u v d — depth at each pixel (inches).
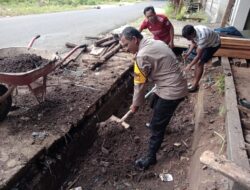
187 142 175.0
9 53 168.4
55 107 162.1
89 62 233.9
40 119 149.3
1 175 109.0
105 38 299.0
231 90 175.2
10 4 589.0
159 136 144.1
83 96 177.8
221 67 244.7
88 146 169.6
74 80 200.8
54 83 192.9
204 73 237.3
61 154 139.1
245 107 154.9
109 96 198.5
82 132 160.6
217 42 196.4
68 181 144.9
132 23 472.4
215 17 504.4
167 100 130.8
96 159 159.5
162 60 125.0
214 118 162.7
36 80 158.7
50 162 131.2
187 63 279.3
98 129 176.6
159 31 226.1
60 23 434.6
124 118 170.2
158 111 135.6
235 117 138.9
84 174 149.4
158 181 146.5
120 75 217.2
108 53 257.4
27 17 468.1
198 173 125.9
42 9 580.7
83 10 655.1
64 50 279.1
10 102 144.6
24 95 171.8
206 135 149.9
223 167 89.0
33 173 123.1
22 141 130.3
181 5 578.2
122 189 140.6
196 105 204.8
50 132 139.6
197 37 190.2
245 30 321.7
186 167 155.3
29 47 174.2
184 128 188.7
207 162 92.0
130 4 1027.9
